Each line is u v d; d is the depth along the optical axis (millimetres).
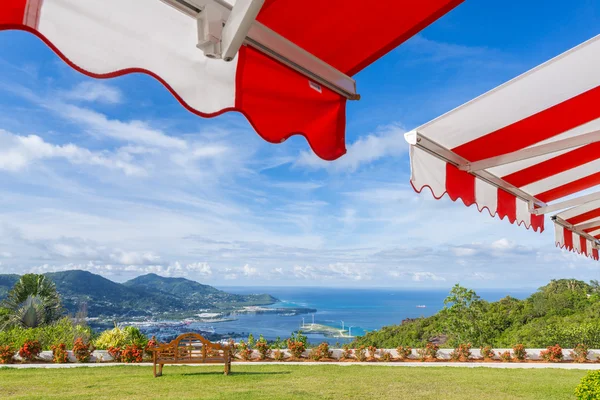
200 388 8750
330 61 1649
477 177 2992
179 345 10344
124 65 1110
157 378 9859
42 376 10078
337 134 1706
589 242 5617
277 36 1385
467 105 2217
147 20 1140
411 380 9828
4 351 11922
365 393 8414
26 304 17766
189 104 1236
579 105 2277
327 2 1319
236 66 1338
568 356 13125
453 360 13219
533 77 2045
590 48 1866
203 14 1164
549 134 2578
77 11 1048
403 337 22203
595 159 3100
